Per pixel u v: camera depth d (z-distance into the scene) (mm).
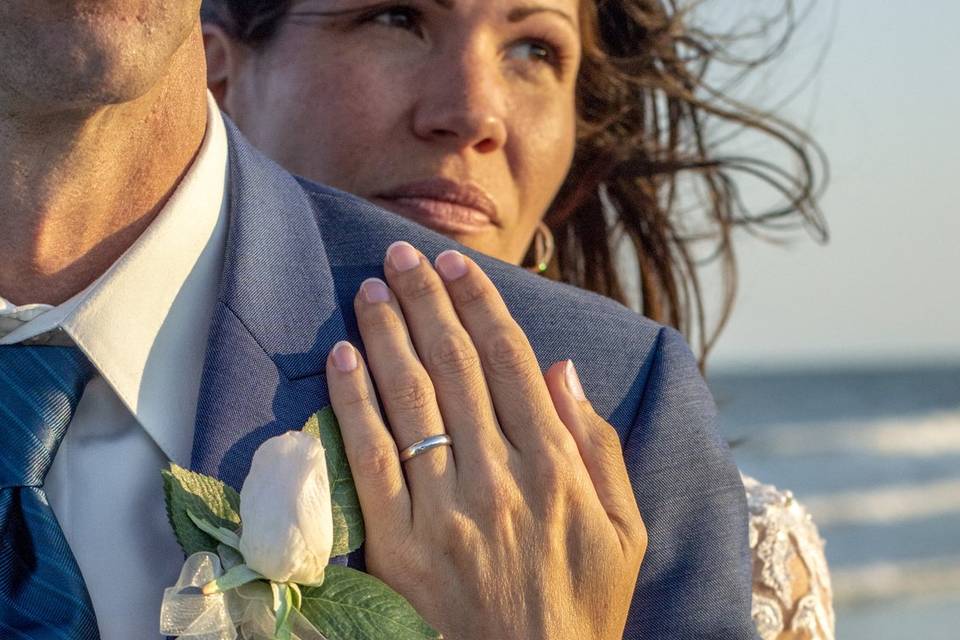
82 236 2100
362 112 3707
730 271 5152
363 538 2172
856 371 85375
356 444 2178
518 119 3807
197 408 2121
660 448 2496
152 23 1851
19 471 1959
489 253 3840
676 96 4848
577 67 4016
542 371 2490
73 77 1816
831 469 31688
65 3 1797
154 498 2111
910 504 26516
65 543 1938
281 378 2205
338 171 3752
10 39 1802
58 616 1889
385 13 3711
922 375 78125
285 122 3811
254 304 2217
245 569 1900
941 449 35094
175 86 2127
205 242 2234
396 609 1988
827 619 3771
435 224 3723
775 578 3664
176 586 1882
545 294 2566
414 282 2371
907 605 18625
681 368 2588
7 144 1969
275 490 1889
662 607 2436
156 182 2152
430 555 2199
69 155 1993
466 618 2199
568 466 2318
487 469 2258
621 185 4910
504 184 3812
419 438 2240
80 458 2098
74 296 2115
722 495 2543
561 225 4859
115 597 2047
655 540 2459
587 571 2283
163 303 2154
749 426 44094
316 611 1965
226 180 2342
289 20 3795
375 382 2281
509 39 3768
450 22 3697
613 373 2531
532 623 2221
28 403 2014
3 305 2051
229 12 3936
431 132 3680
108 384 2115
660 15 4727
